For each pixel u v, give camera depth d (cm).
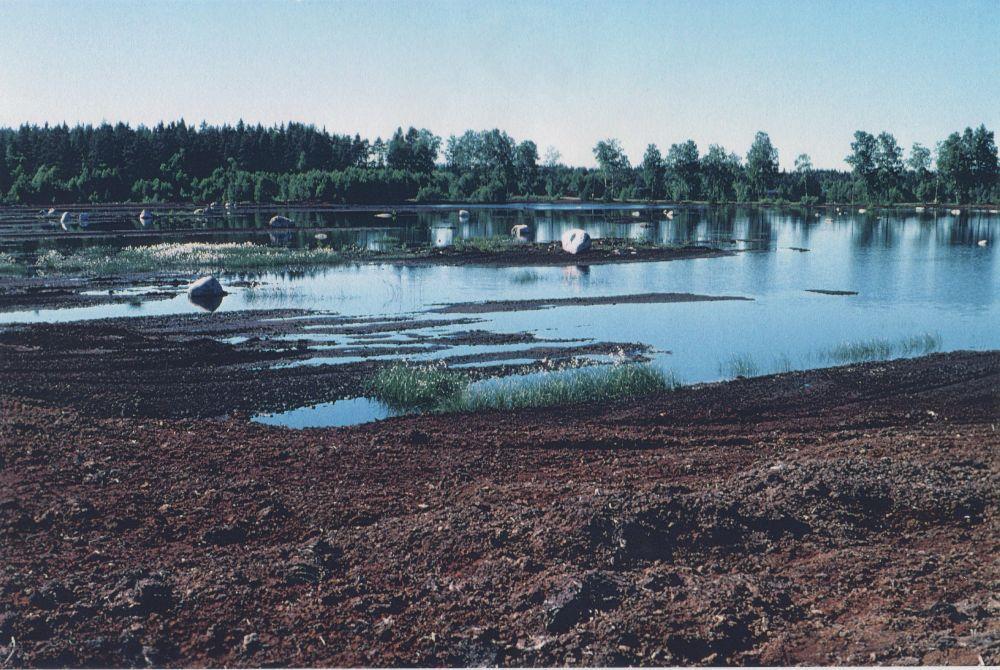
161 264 4766
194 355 2367
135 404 1870
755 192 16425
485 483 1271
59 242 6372
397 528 1061
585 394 1958
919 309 3356
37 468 1268
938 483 1155
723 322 3042
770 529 1035
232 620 839
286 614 852
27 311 3216
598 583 872
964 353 2383
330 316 3103
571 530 998
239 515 1131
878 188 15488
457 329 2856
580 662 762
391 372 2086
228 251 5356
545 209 12431
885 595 868
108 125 14962
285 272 4550
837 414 1770
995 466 1252
